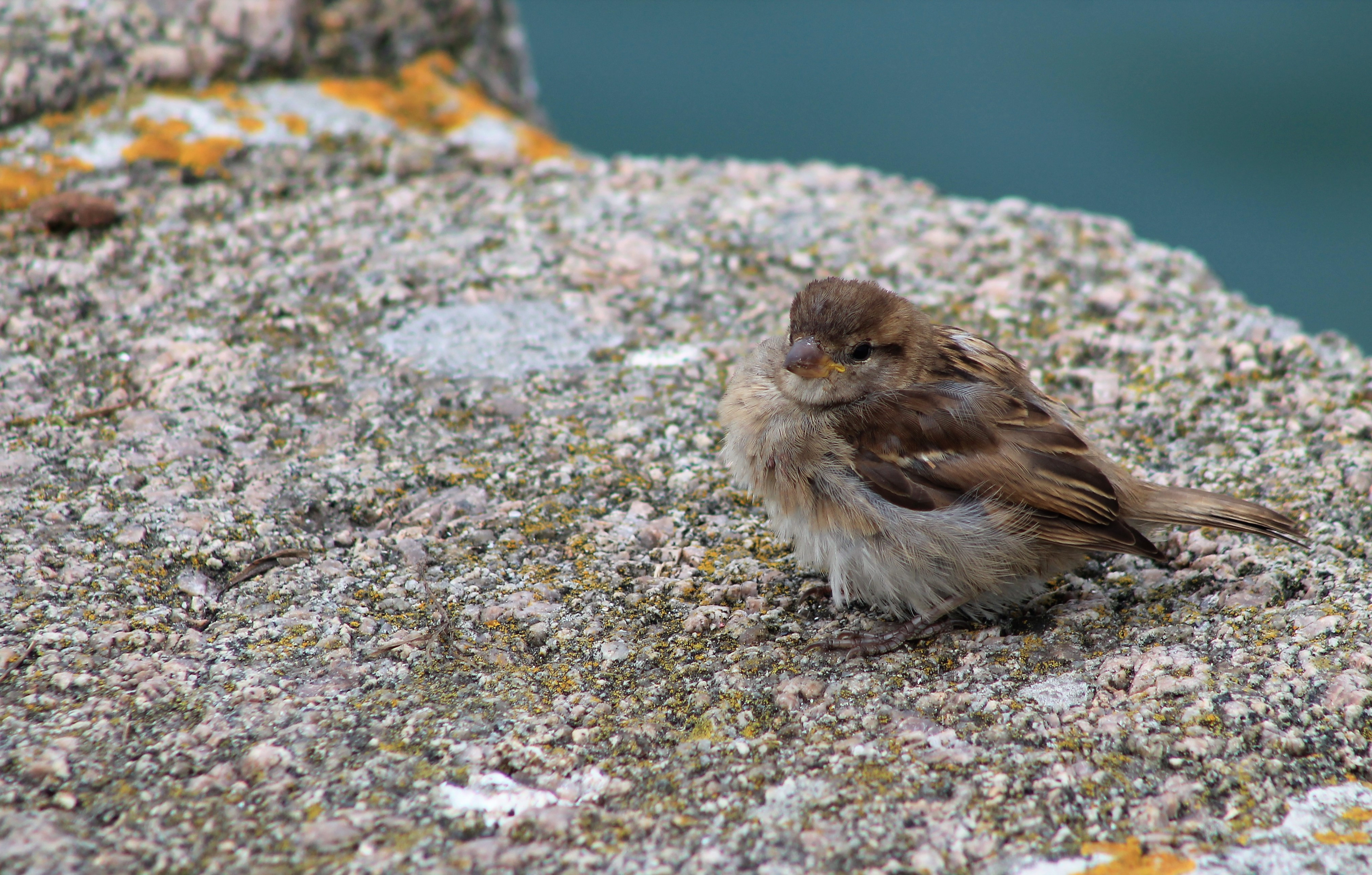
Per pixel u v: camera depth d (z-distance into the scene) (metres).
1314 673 6.34
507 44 15.05
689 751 6.10
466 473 8.42
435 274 10.73
